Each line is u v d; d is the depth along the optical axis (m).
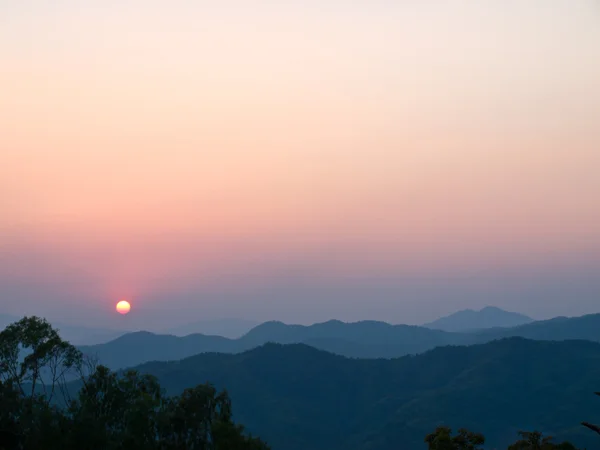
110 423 64.31
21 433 59.12
